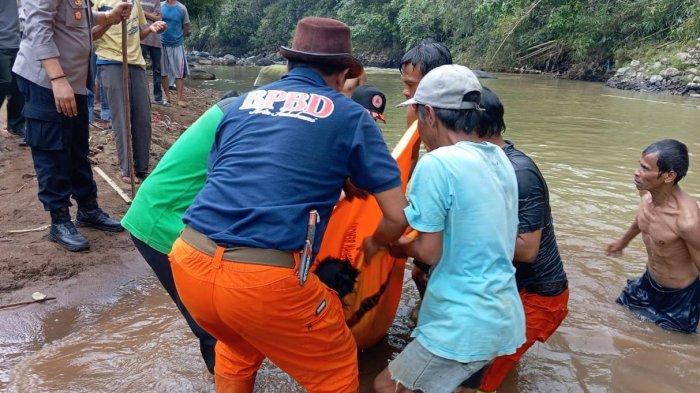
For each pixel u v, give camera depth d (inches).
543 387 130.0
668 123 436.1
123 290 168.2
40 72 168.6
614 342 147.7
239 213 93.8
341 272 116.9
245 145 98.6
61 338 144.3
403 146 140.2
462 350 102.1
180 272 97.9
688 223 143.4
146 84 239.8
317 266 117.0
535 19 944.3
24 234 193.5
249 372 112.8
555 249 125.1
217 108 118.0
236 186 96.0
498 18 962.7
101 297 163.6
